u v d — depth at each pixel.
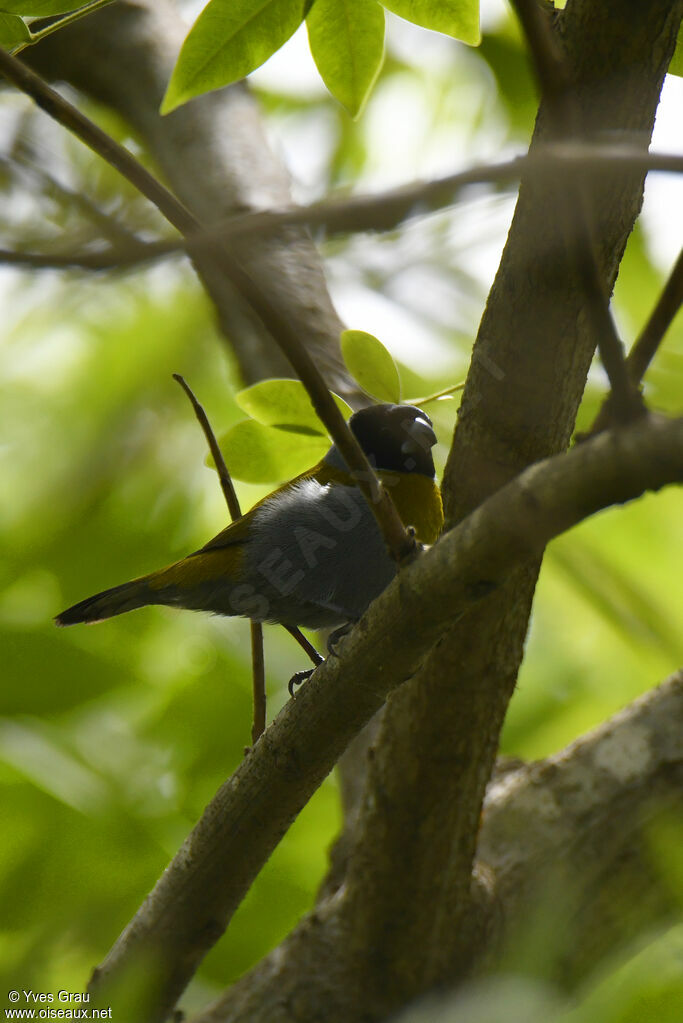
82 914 9.59
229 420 13.04
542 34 3.79
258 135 11.79
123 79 11.95
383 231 5.68
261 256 10.65
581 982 8.12
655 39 5.65
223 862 6.77
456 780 7.58
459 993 7.72
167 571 9.77
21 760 10.00
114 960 7.20
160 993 7.23
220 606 9.87
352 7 6.57
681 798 8.66
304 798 6.49
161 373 13.19
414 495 9.86
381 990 8.12
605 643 12.17
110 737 10.72
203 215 11.02
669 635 11.78
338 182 13.61
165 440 12.89
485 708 7.33
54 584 11.85
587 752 9.02
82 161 12.06
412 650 5.46
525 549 4.59
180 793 10.59
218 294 10.83
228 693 11.12
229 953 10.34
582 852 8.52
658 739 8.95
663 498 12.16
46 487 12.54
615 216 5.85
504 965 7.97
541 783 8.94
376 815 7.88
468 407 6.53
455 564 4.88
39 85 4.59
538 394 6.27
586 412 10.94
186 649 11.40
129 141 13.05
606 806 8.69
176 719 10.95
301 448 7.55
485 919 8.18
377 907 8.07
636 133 5.80
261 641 7.52
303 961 8.25
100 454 12.69
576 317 6.01
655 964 5.33
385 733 7.68
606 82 5.72
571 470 4.13
